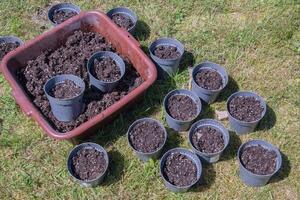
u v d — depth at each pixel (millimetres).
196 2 1607
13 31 1528
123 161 1253
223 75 1370
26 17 1572
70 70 1344
